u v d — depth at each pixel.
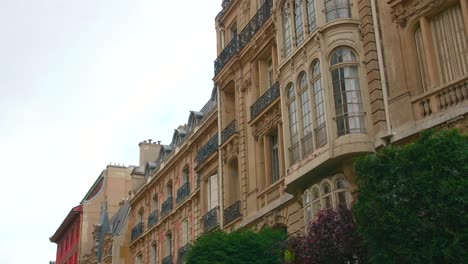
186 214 37.25
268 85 26.81
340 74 19.27
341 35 19.55
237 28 30.53
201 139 36.19
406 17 18.28
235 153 28.42
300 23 21.61
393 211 13.85
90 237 63.00
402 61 18.03
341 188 18.77
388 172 14.38
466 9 16.83
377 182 14.51
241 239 20.75
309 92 20.27
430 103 17.00
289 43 22.36
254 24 27.52
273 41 25.75
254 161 26.50
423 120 16.95
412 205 13.62
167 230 40.50
